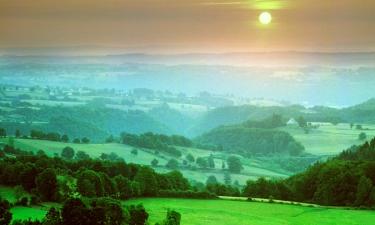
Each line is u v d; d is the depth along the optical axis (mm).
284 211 146250
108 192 145250
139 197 155000
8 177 147125
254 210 145750
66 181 140250
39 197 134625
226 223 127188
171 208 141000
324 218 139125
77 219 101938
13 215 117500
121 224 107000
